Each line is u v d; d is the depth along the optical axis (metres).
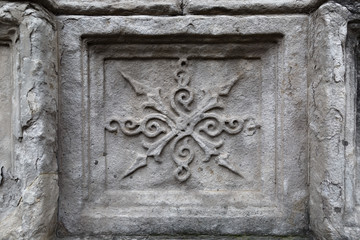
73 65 1.43
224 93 1.50
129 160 1.51
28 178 1.24
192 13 1.43
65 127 1.43
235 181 1.51
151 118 1.50
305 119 1.44
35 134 1.24
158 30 1.42
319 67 1.32
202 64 1.51
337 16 1.27
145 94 1.51
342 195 1.26
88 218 1.43
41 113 1.25
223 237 1.44
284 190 1.44
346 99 1.29
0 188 1.30
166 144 1.51
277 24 1.42
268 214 1.45
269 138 1.49
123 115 1.50
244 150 1.51
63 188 1.43
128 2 1.42
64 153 1.43
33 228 1.23
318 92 1.33
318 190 1.33
